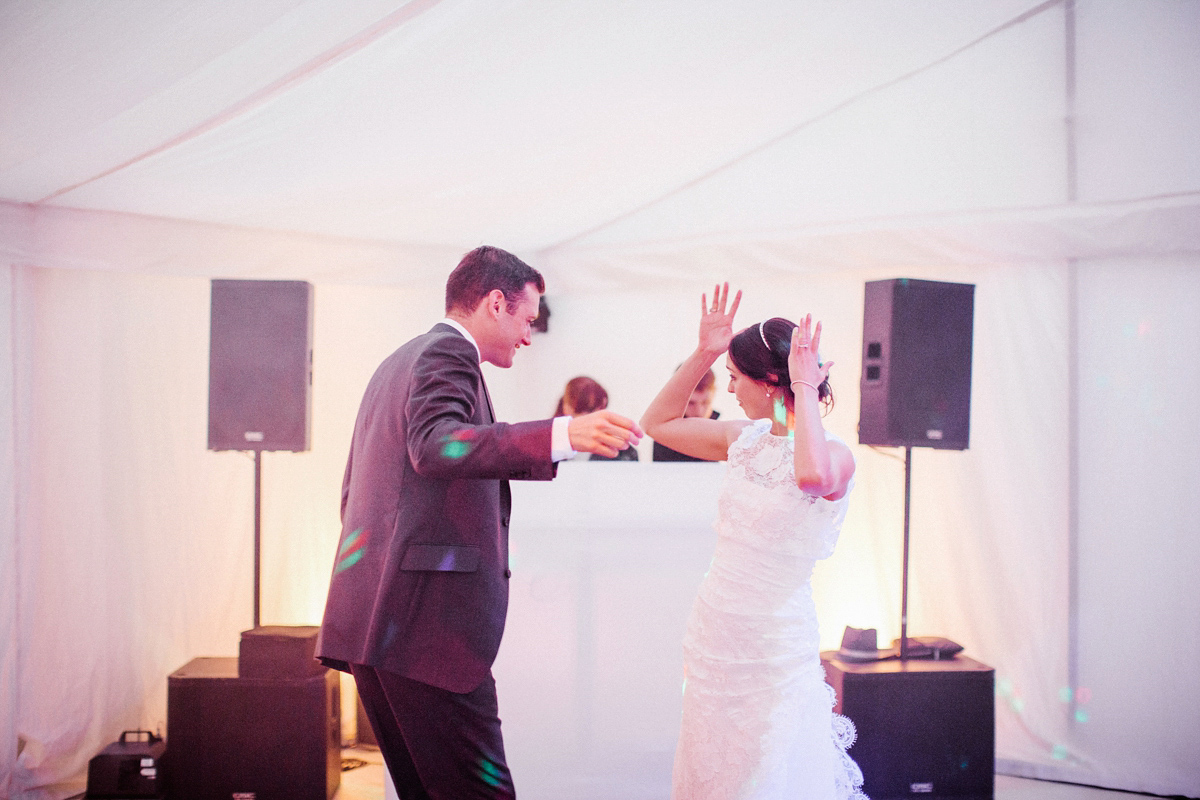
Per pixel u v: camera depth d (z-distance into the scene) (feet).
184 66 6.97
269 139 8.98
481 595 5.44
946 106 12.48
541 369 15.98
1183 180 11.31
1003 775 12.01
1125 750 11.58
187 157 9.33
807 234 13.06
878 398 11.15
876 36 9.85
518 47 7.77
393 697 5.34
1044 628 12.11
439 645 5.32
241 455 13.56
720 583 6.13
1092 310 12.02
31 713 11.69
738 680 5.93
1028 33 12.03
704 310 6.70
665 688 7.95
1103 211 11.53
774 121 12.05
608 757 7.88
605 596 7.94
